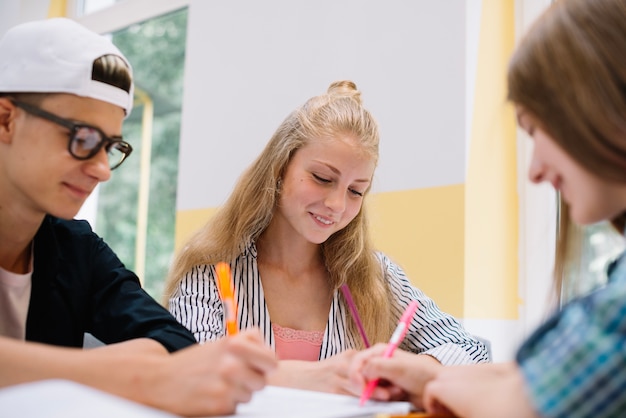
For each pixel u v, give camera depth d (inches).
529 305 64.4
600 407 18.2
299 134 46.8
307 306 49.5
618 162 22.8
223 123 82.4
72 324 38.8
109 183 102.0
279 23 78.3
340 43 72.3
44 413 15.5
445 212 62.4
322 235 46.1
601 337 18.6
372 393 29.6
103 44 31.3
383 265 53.3
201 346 26.2
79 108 29.8
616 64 22.7
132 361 25.2
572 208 24.7
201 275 46.8
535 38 24.9
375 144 46.5
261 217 48.7
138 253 97.2
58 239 39.4
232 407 24.4
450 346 44.3
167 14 97.1
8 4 113.5
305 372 35.7
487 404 21.9
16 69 30.1
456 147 62.3
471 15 63.3
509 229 65.8
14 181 30.9
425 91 65.1
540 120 24.2
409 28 66.9
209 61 85.1
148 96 98.8
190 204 84.4
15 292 36.0
